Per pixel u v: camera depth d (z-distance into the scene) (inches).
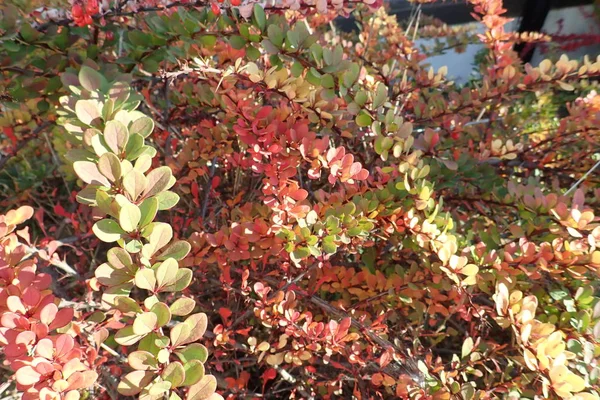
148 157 15.5
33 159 36.4
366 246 25.8
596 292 25.6
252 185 29.2
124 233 15.2
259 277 25.1
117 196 14.6
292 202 21.5
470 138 32.1
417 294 24.1
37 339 14.8
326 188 30.4
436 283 22.9
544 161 29.1
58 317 15.2
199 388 14.6
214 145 25.9
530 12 66.8
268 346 23.6
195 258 22.6
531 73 27.4
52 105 24.8
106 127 15.5
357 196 23.0
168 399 14.7
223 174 32.5
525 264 22.0
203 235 23.0
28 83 22.3
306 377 26.5
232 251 22.2
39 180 32.5
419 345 25.0
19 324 14.9
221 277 24.2
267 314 23.1
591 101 28.7
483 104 29.5
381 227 24.0
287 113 22.7
